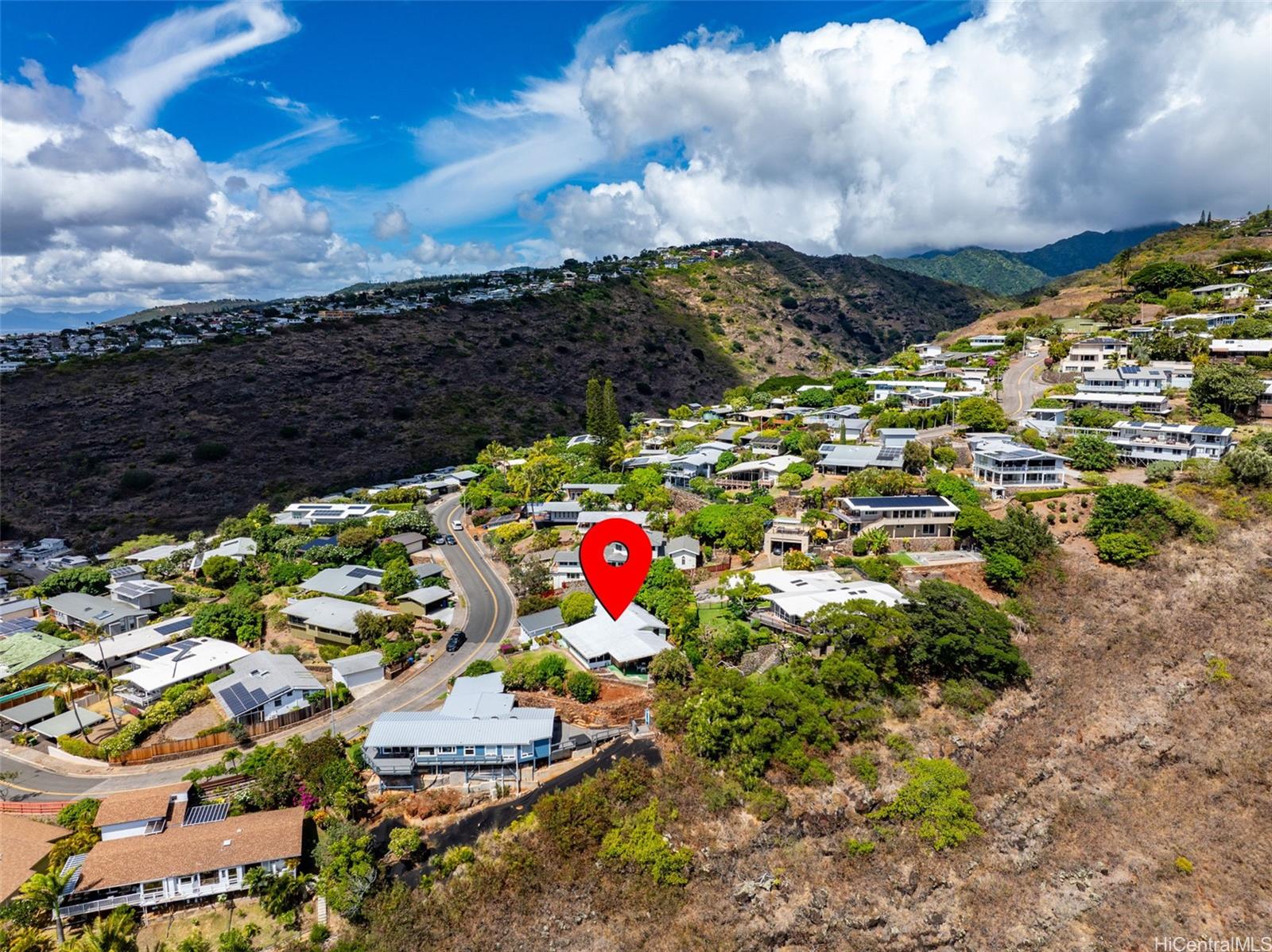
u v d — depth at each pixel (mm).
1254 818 61406
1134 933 53531
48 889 47781
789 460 113500
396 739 59750
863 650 67250
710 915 51688
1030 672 68500
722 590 79812
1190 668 72438
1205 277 184750
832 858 55719
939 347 199625
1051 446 109688
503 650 78312
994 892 55438
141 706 71188
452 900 50812
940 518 87875
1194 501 88312
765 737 58812
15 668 79188
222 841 51969
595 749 63281
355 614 83250
